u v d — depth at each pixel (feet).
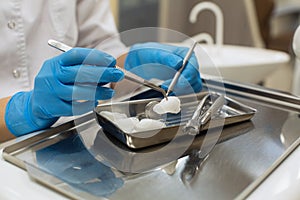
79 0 2.45
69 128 1.33
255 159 1.15
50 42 1.37
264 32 6.22
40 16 2.23
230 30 6.26
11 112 1.47
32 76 2.23
